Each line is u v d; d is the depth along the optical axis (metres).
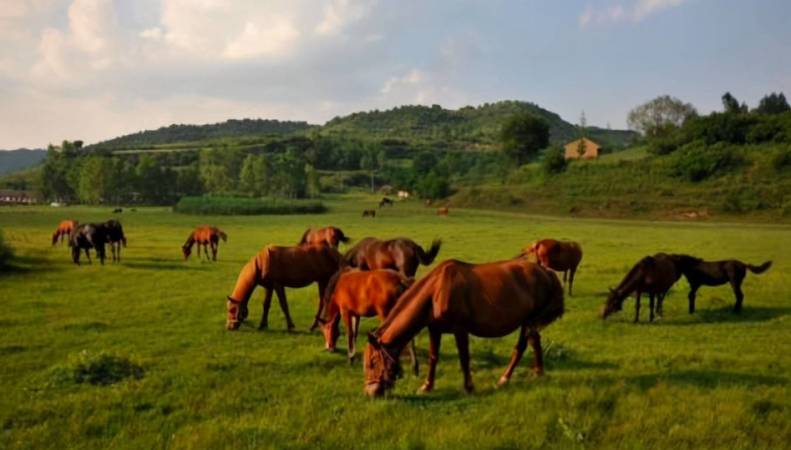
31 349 11.64
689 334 13.08
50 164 135.75
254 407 8.23
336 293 10.71
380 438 6.91
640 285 14.34
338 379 9.53
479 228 50.38
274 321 14.62
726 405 7.67
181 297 17.80
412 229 49.41
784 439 6.79
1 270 23.16
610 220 66.38
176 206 86.44
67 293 18.48
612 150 138.88
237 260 28.73
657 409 7.59
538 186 93.19
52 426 7.54
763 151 85.31
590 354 11.04
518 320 8.84
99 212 85.25
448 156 160.25
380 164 185.75
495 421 7.29
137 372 9.80
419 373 9.89
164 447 6.82
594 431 7.02
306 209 84.56
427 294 8.41
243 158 158.88
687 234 43.78
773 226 55.91
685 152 93.50
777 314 15.16
